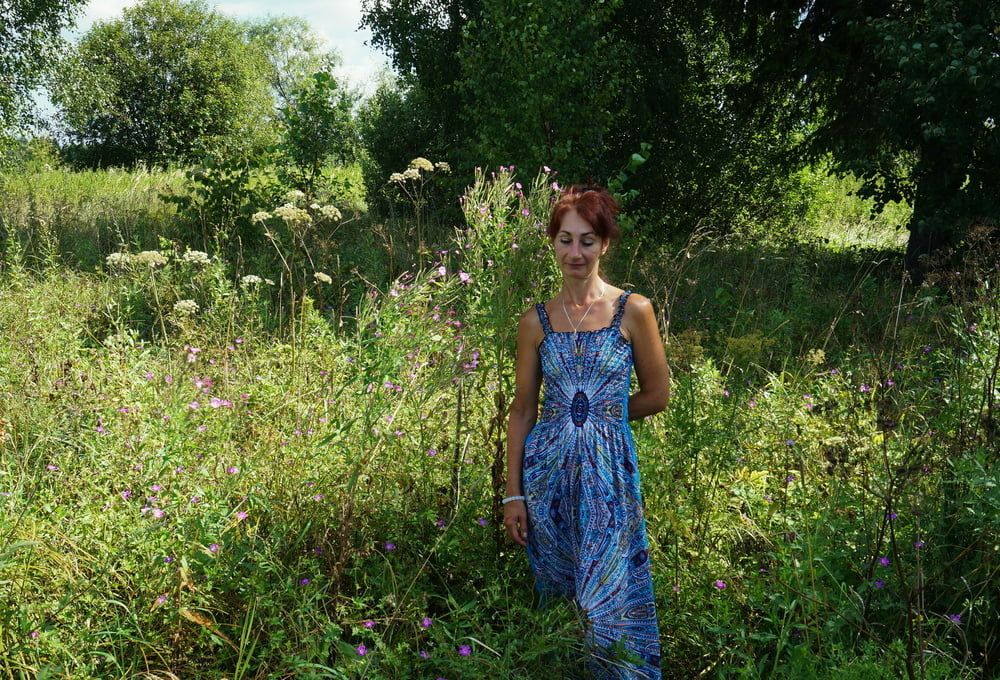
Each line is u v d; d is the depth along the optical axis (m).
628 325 2.69
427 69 14.27
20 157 21.88
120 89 41.00
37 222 10.11
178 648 2.71
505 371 3.21
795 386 4.45
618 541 2.57
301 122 10.16
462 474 3.38
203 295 6.10
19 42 18.72
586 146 10.06
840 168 11.75
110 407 3.63
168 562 2.77
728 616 2.81
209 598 2.81
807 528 2.84
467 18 13.62
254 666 2.67
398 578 2.98
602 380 2.65
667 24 13.48
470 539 3.18
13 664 2.47
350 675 2.56
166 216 11.19
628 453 2.65
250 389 3.81
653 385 2.75
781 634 2.60
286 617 2.75
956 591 2.87
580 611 2.56
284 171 10.20
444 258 3.87
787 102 14.03
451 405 3.54
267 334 5.34
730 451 3.22
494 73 9.57
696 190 14.29
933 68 8.33
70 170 24.67
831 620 2.67
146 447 3.19
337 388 3.71
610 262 6.48
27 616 2.55
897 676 2.50
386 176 16.11
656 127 13.59
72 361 4.59
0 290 6.14
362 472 3.24
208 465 3.29
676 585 2.91
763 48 12.60
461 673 2.51
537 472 2.70
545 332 2.73
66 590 2.77
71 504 3.13
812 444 3.63
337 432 3.17
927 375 4.01
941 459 3.15
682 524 2.95
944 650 2.67
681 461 3.11
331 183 10.74
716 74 14.80
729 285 8.15
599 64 9.62
